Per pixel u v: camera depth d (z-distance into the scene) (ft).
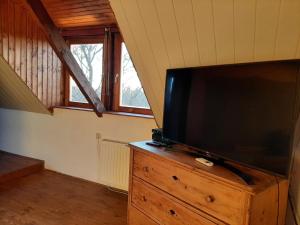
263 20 4.67
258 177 4.67
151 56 7.02
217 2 4.92
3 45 9.23
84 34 10.37
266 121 4.35
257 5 4.54
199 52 6.08
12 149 13.53
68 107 11.43
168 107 6.75
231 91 4.96
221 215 4.62
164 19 5.91
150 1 5.73
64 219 8.03
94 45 10.53
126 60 9.93
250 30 4.96
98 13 8.96
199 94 5.72
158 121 8.71
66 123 11.41
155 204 6.09
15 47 9.66
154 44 6.66
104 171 10.41
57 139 11.80
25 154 13.05
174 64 6.79
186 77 6.11
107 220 8.07
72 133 11.30
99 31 10.00
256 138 4.52
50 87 11.37
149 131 9.29
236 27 5.08
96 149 10.67
